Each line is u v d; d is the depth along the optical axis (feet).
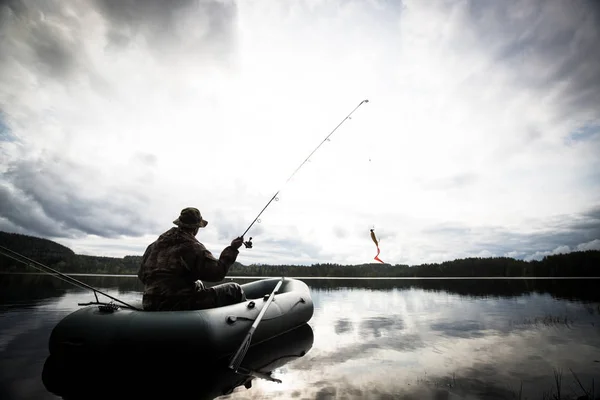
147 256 9.59
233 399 5.99
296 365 8.15
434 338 11.04
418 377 7.07
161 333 7.81
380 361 8.41
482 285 41.11
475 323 13.73
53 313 15.06
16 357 8.52
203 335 8.09
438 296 26.07
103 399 5.96
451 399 5.81
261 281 17.30
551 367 7.68
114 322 7.98
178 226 9.80
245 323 9.69
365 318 15.52
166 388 6.62
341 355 9.07
